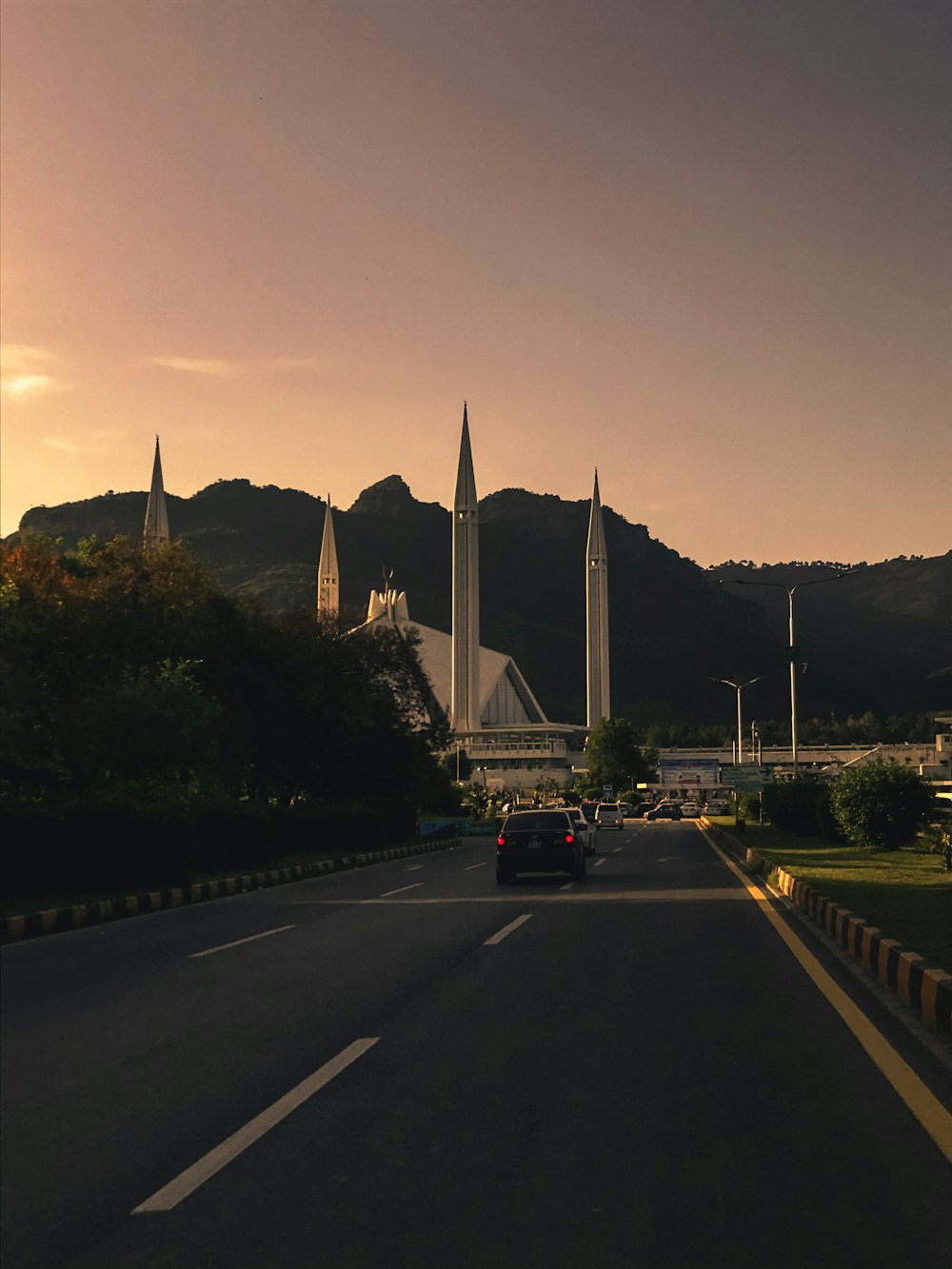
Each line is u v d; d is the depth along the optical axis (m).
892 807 34.91
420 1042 9.12
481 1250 4.93
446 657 197.75
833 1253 4.87
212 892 26.09
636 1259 4.82
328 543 192.25
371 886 26.97
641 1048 8.84
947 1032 9.14
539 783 188.00
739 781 71.25
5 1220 5.41
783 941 15.39
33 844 23.64
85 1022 10.35
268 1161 6.20
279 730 48.34
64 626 38.66
